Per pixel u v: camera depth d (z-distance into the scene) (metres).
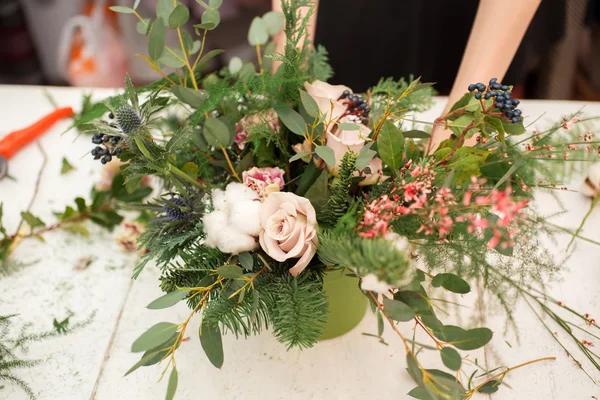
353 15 1.33
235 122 0.74
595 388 0.71
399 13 1.33
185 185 0.71
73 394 0.74
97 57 1.98
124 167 0.69
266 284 0.63
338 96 0.67
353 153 0.59
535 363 0.74
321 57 0.81
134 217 0.99
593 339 0.77
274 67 0.88
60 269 0.91
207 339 0.61
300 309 0.59
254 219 0.60
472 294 0.82
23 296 0.87
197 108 0.69
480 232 0.61
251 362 0.76
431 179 0.58
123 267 0.91
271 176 0.66
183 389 0.73
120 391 0.74
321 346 0.78
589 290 0.83
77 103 1.23
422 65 1.43
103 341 0.80
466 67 0.84
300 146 0.68
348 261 0.52
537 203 0.95
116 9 0.67
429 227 0.58
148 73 1.97
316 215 0.64
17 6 1.88
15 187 1.06
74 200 0.96
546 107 1.12
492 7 0.80
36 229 0.97
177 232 0.68
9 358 0.78
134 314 0.84
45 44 1.96
